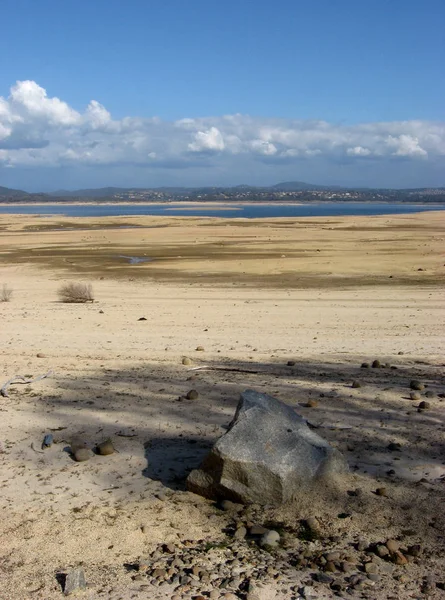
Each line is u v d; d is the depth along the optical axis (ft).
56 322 57.62
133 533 18.42
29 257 132.26
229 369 36.91
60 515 19.52
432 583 15.87
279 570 16.57
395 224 239.50
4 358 41.52
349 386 32.71
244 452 20.21
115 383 34.09
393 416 27.73
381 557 17.16
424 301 69.87
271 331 52.03
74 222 295.28
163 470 22.75
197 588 15.61
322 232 193.57
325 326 54.39
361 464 22.63
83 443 25.30
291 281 89.66
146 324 55.98
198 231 206.39
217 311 63.41
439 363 39.45
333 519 19.10
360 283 86.99
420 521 18.86
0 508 20.03
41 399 31.35
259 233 191.93
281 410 22.38
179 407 29.37
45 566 16.79
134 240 171.32
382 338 48.73
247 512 19.60
